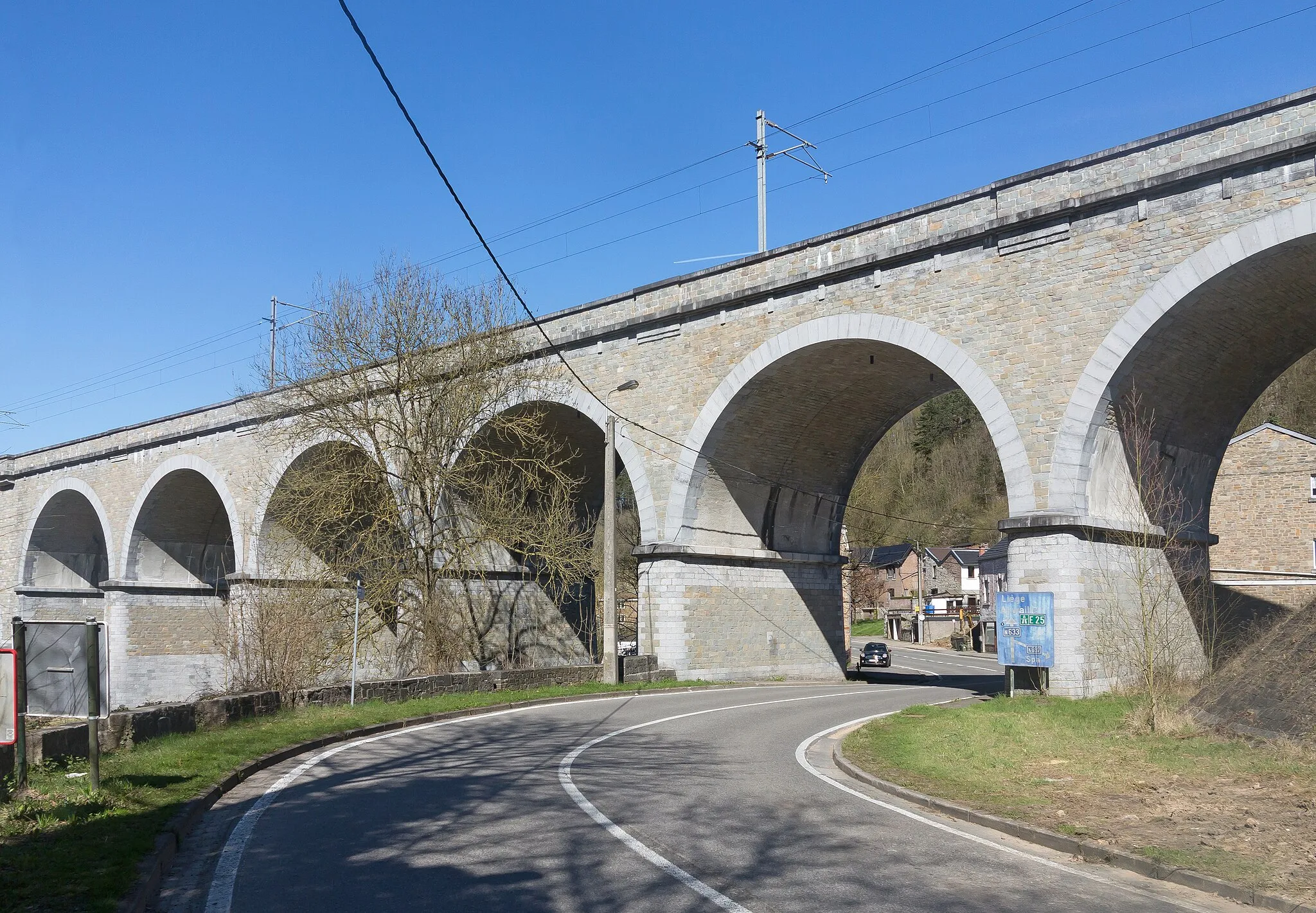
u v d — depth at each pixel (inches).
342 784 406.9
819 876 263.4
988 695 856.3
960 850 295.7
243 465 1488.7
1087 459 752.3
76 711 350.6
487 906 237.0
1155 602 645.3
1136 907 240.7
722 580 1077.8
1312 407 2138.3
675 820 331.9
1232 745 468.4
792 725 627.5
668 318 1046.4
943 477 3198.8
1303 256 677.9
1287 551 1279.5
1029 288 790.5
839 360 964.0
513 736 573.3
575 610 1392.7
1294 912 233.6
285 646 746.8
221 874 267.7
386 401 1079.0
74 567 2034.9
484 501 1095.6
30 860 256.1
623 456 1083.3
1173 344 748.0
